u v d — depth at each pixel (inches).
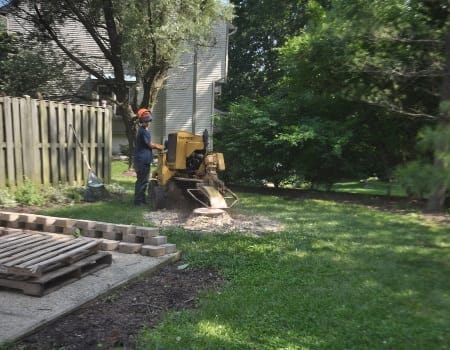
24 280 159.2
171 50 572.1
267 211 348.2
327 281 184.1
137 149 344.2
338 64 436.1
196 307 156.8
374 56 379.2
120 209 329.1
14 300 155.1
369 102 390.0
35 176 366.0
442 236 267.4
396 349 131.1
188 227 276.2
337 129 445.4
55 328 138.3
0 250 178.9
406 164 196.1
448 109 209.6
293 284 180.5
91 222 233.0
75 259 179.0
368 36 354.9
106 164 435.5
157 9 534.3
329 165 464.1
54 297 158.1
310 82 484.4
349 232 275.4
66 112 392.8
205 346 128.4
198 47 656.4
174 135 336.8
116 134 877.2
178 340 131.2
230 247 231.1
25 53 652.1
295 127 446.9
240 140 491.5
